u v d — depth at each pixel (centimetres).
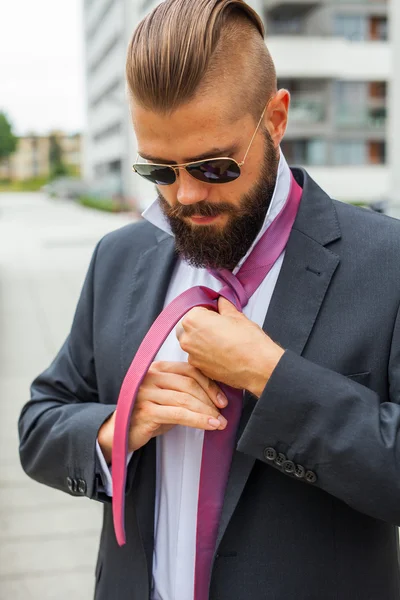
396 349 108
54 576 301
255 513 110
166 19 99
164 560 119
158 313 126
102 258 139
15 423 482
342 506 111
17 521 350
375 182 2952
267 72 106
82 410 127
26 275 1258
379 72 2889
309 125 2909
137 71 98
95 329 133
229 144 101
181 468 118
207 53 97
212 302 113
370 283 112
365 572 112
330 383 102
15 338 755
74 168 10400
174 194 107
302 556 109
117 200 3916
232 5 101
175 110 98
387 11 2869
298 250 116
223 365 106
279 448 104
